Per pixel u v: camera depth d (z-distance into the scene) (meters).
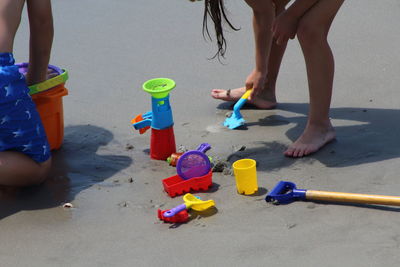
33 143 3.89
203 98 5.26
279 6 4.89
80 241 3.41
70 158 4.39
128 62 5.96
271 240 3.28
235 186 3.91
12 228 3.58
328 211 3.52
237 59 5.92
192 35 6.46
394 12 6.60
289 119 4.82
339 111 4.85
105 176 4.14
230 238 3.33
